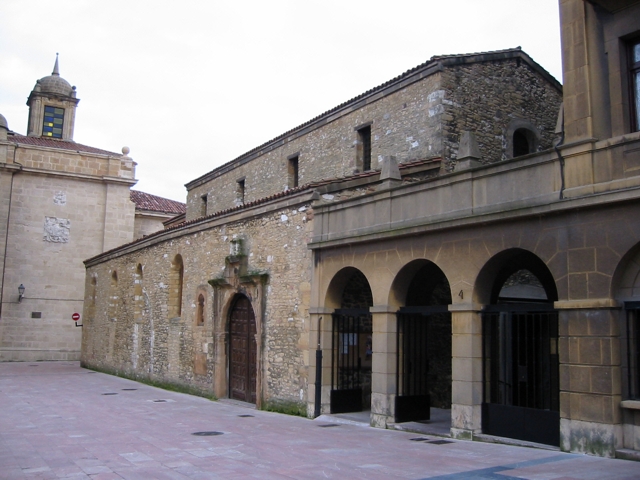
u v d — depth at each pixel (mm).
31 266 34000
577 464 8008
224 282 17578
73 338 34656
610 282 8617
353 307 14680
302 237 14672
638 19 9062
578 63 9484
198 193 29078
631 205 8484
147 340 23109
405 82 17031
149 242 23562
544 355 12586
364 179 15086
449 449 9531
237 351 17562
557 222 9352
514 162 10039
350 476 7766
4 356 32844
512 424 10031
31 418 13922
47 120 40469
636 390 8562
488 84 16984
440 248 11180
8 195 33562
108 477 7988
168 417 14086
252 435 11383
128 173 36844
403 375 12297
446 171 15461
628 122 9141
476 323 10531
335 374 13891
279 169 22344
